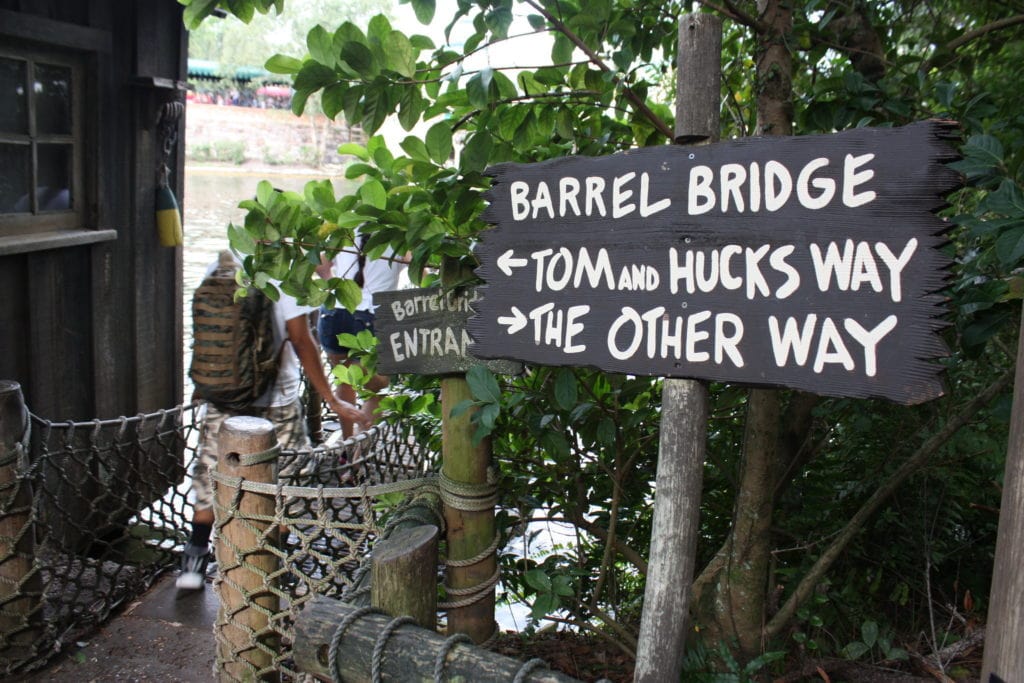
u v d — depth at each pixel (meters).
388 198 2.41
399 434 3.57
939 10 3.05
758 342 1.57
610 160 1.71
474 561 2.58
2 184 4.05
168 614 3.65
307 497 2.72
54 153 4.36
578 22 2.38
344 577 2.67
